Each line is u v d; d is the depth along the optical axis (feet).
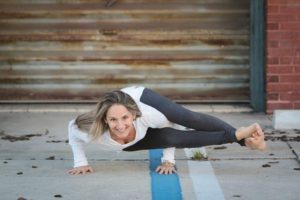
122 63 34.81
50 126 30.71
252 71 33.94
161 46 34.63
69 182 21.04
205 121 20.04
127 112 18.98
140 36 34.58
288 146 25.76
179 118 19.75
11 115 33.37
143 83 34.91
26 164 23.48
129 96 19.30
